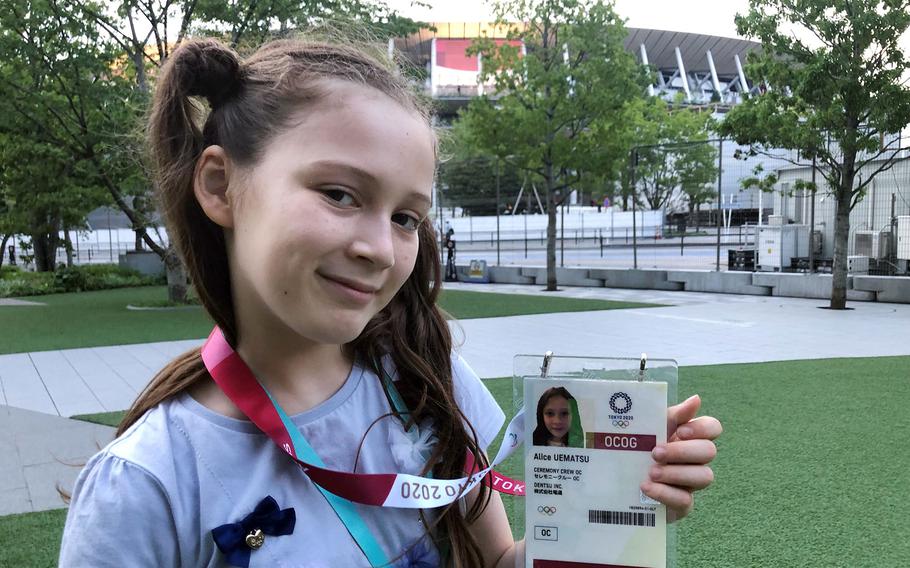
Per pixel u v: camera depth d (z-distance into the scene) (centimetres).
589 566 90
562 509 90
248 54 95
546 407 90
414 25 1391
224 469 87
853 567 267
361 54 91
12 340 972
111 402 590
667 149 1934
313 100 78
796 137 1118
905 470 372
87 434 485
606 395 89
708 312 1179
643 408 88
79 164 1263
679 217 2819
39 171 1352
